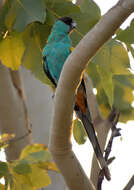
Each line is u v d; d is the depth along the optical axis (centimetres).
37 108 1403
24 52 1134
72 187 915
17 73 1353
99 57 1035
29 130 1287
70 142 881
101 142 1115
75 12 1075
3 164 1000
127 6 787
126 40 1011
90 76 1137
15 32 1098
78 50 813
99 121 1162
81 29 1094
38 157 1018
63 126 856
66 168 898
